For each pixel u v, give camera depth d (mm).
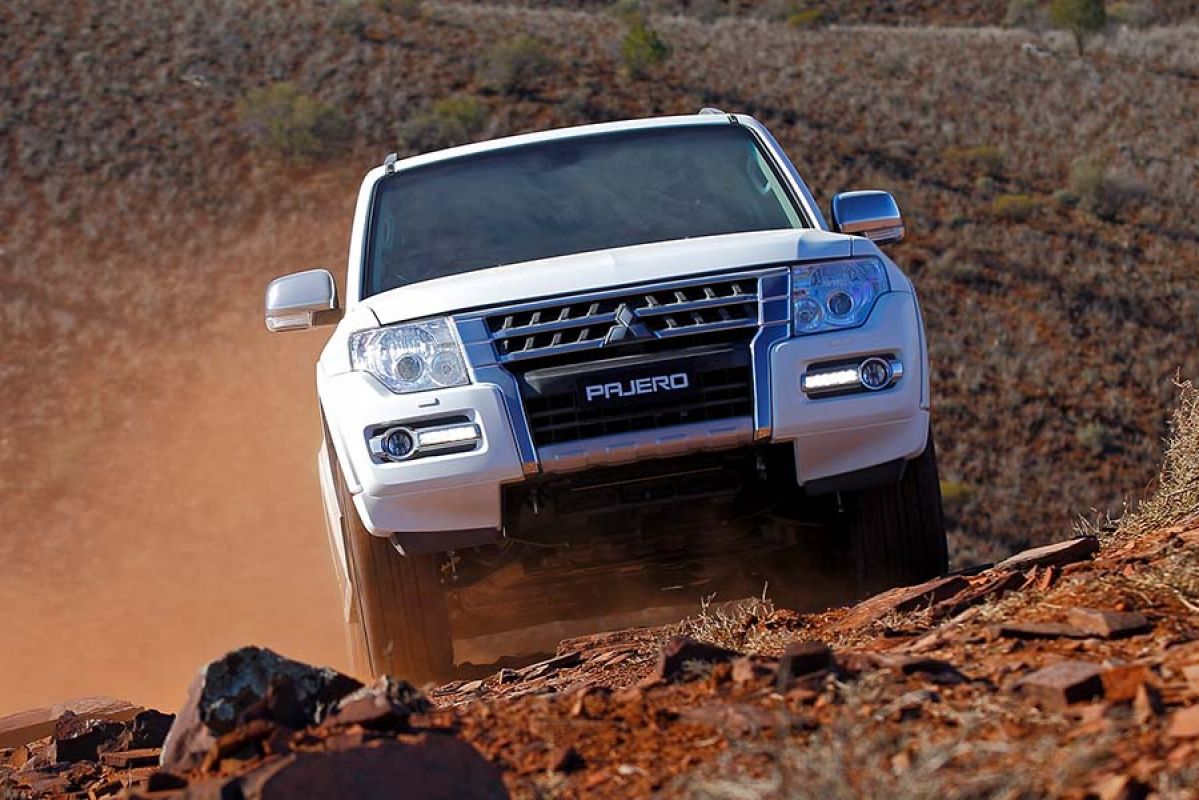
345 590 12391
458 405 10266
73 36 97750
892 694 6117
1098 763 5055
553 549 11352
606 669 9484
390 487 10336
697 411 10344
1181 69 111812
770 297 10547
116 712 12133
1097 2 113812
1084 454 59000
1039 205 83562
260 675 6840
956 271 74312
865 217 12242
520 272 10867
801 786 4863
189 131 87250
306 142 85062
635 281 10484
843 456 10594
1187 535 9586
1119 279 74750
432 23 107125
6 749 11258
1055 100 102125
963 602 8766
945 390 62812
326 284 12188
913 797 4719
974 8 155250
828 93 101625
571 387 10227
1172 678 6055
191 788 5328
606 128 13141
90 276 73500
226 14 102812
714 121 13148
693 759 5738
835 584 12258
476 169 12781
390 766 5172
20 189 80625
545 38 106750
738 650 9148
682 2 146375
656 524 11156
